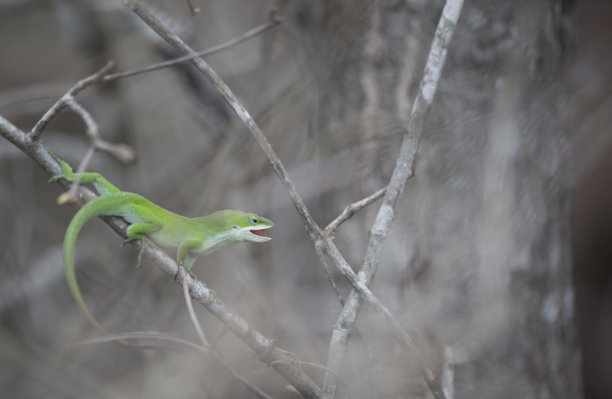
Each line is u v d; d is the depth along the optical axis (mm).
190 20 10938
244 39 5586
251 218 5781
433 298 7512
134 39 13273
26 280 11750
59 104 4859
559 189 8242
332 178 8359
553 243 8148
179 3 11375
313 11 9133
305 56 9406
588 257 15477
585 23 15867
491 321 7520
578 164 13562
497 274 7684
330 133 8438
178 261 5203
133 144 13734
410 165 5480
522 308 7816
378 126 8023
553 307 8078
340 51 8477
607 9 15859
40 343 11227
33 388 10023
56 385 9570
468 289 7605
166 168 13172
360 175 8133
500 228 7730
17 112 12039
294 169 9602
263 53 9992
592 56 14016
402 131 7902
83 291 11633
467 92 7902
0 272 11750
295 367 5223
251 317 9227
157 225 5223
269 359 5164
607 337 14484
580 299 15055
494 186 7773
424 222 7711
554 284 8141
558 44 8219
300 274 10398
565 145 8406
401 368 7055
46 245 13695
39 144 5035
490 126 7859
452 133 7852
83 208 4836
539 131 7973
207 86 11266
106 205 4988
